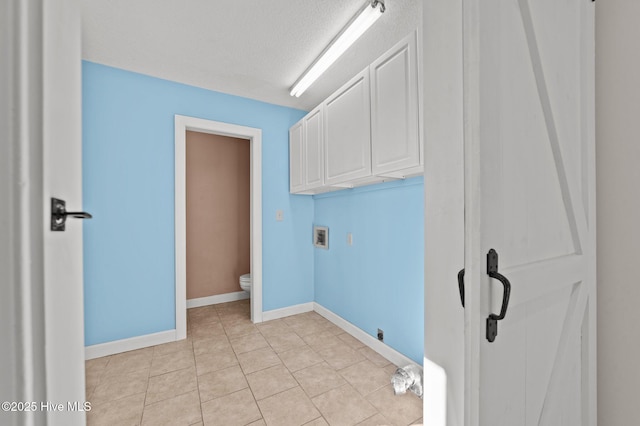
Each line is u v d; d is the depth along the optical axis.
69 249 0.50
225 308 3.28
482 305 0.62
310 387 1.73
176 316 2.40
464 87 0.61
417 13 1.59
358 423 1.43
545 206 0.82
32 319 0.34
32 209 0.33
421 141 1.42
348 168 2.02
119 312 2.21
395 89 1.59
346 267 2.58
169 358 2.09
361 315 2.38
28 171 0.33
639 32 0.93
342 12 1.61
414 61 1.46
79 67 0.57
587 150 0.97
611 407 1.01
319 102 2.88
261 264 2.83
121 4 1.54
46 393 0.35
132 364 2.00
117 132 2.21
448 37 0.67
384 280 2.13
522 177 0.74
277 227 2.94
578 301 0.94
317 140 2.44
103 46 1.93
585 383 0.98
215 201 3.54
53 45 0.39
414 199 1.88
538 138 0.80
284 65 2.17
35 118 0.33
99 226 2.15
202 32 1.78
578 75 0.96
